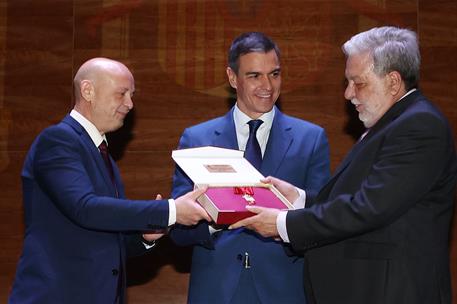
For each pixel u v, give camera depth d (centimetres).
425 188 302
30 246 348
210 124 403
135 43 566
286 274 370
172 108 562
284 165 380
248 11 561
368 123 336
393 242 307
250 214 328
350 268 314
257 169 380
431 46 550
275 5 560
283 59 558
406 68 324
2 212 567
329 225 312
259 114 395
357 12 555
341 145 553
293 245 324
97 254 348
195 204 337
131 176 562
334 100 555
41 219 352
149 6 567
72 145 351
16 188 567
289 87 558
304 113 556
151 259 560
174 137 562
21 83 570
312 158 385
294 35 558
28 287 341
